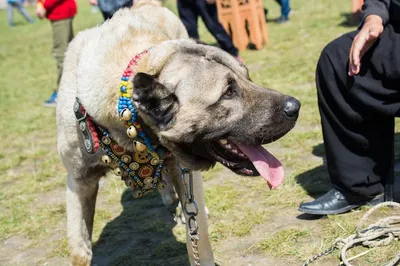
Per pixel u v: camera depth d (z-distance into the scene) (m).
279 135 2.64
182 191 3.17
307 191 4.10
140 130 2.69
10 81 10.80
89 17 18.89
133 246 3.82
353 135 3.53
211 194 4.32
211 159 2.78
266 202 4.05
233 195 4.26
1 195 5.03
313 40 9.69
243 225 3.74
